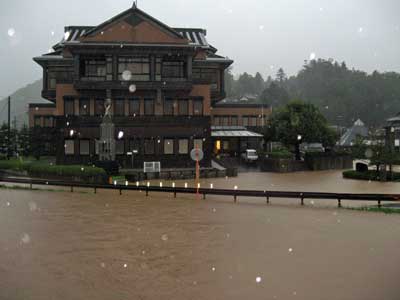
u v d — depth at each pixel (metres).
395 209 21.31
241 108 69.00
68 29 54.94
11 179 32.44
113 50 45.72
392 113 121.69
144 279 10.70
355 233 15.88
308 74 155.25
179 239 14.94
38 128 61.06
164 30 47.12
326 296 9.53
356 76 141.12
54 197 26.41
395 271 11.29
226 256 12.78
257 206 22.77
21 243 14.34
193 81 48.25
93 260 12.35
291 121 56.69
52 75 52.00
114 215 19.83
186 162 46.66
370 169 45.34
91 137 45.12
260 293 9.73
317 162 55.22
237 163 55.00
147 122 46.03
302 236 15.40
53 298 9.43
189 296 9.55
